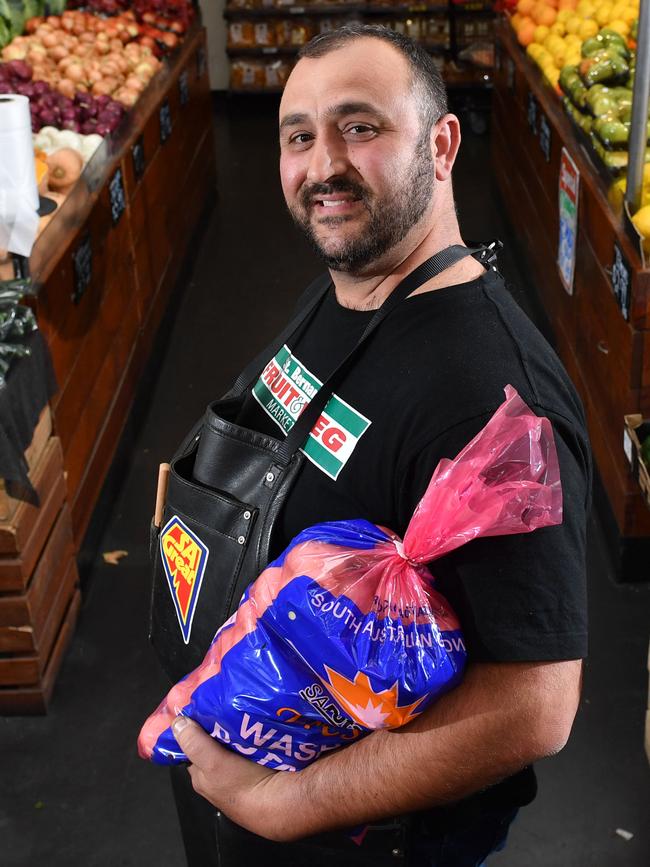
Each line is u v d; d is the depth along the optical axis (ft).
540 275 17.58
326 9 29.68
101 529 12.75
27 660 9.97
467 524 3.86
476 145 26.55
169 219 18.66
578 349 14.14
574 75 14.92
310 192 4.43
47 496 10.34
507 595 3.93
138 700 10.43
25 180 10.46
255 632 4.25
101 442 12.85
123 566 12.32
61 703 10.38
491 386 4.14
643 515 11.34
